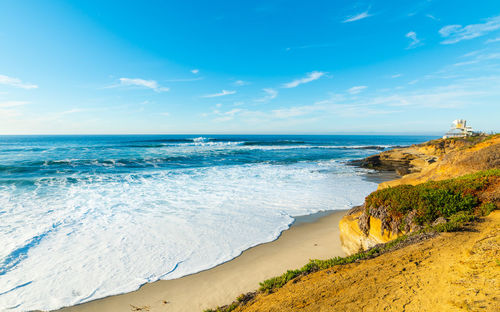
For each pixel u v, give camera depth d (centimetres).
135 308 579
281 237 952
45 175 2038
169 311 567
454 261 381
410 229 621
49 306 583
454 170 1027
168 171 2377
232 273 708
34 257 768
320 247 866
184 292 629
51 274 691
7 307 575
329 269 473
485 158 937
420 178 1174
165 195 1516
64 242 869
